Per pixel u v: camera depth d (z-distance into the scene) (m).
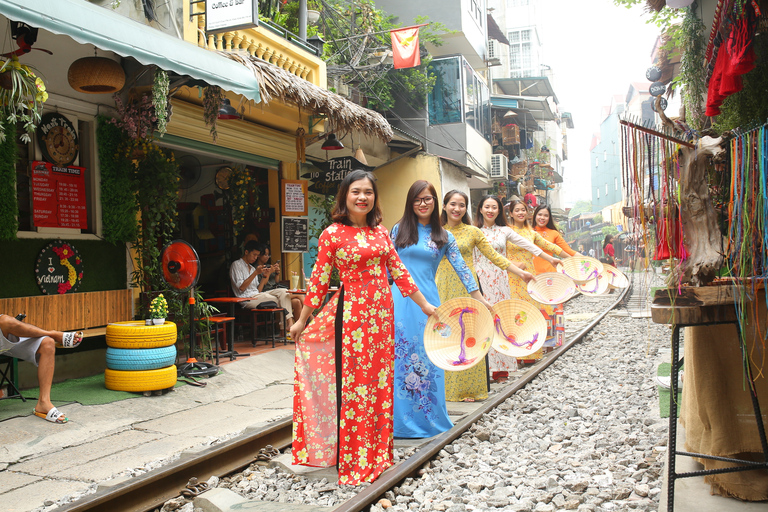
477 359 4.30
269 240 11.30
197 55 6.45
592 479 3.90
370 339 4.07
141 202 7.52
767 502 3.32
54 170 6.80
